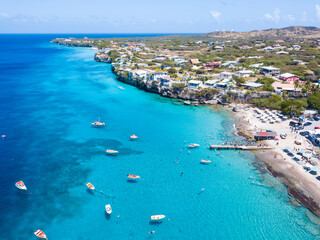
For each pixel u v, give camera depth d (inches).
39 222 2133.4
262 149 3331.7
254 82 5762.8
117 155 3186.5
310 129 3796.8
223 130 3927.2
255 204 2365.9
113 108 4960.6
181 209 2310.5
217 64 7628.0
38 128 3937.0
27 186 2568.9
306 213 2244.1
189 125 4133.9
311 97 4626.0
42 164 2955.2
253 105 4985.2
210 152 3287.4
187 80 5930.1
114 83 7140.8
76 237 2005.4
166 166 2965.1
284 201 2396.7
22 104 5083.7
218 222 2172.7
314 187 2546.8
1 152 3189.0
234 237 2031.3
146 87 6289.4
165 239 2010.3
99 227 2103.8
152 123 4217.5
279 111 4608.8
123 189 2554.1
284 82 5772.6
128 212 2263.8
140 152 3275.1
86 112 4702.3
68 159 3075.8
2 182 2618.1
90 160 3065.9
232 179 2733.8
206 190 2556.6
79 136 3700.8
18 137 3609.7
